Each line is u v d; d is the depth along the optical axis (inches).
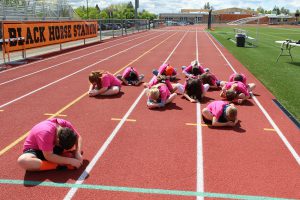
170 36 1305.4
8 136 215.8
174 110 273.9
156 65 519.2
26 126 234.2
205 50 765.9
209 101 302.0
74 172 169.0
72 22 716.7
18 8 962.7
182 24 3558.1
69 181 160.4
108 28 1290.6
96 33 893.2
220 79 417.4
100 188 154.8
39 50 691.4
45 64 510.0
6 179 161.2
